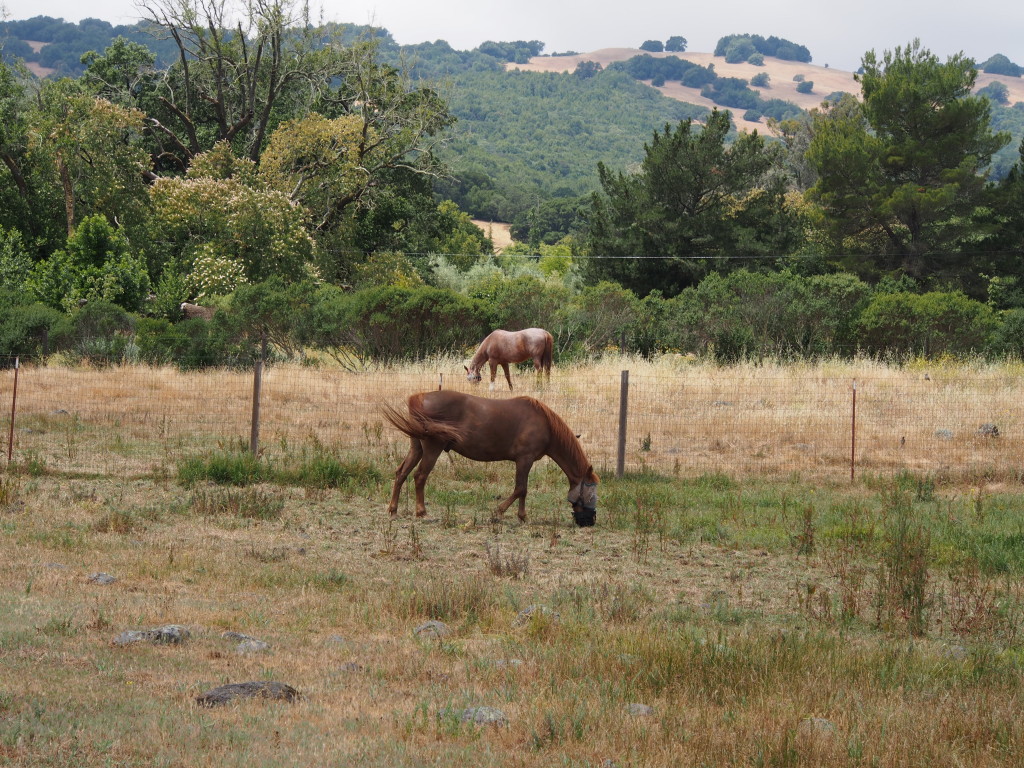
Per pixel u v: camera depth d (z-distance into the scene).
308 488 14.02
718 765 5.23
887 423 20.69
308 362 29.94
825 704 6.38
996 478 16.39
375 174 58.00
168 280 42.50
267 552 10.41
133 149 51.19
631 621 8.28
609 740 5.47
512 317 33.28
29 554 9.45
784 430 20.02
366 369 28.69
